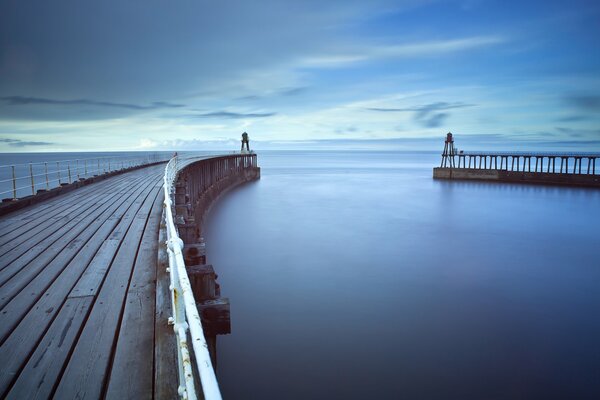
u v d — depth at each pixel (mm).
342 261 19266
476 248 22156
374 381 9828
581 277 17406
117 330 3945
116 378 3096
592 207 36906
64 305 4555
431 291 15531
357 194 45750
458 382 9828
